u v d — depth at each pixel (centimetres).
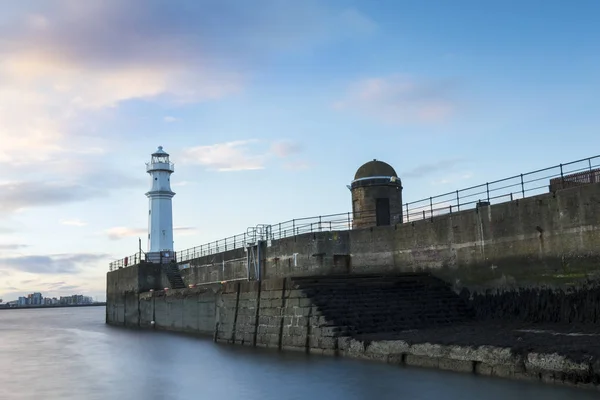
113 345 3634
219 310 3303
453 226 2964
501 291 2655
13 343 4038
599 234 2234
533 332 2036
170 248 6806
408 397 1472
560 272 2380
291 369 2036
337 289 2648
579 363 1438
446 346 1819
